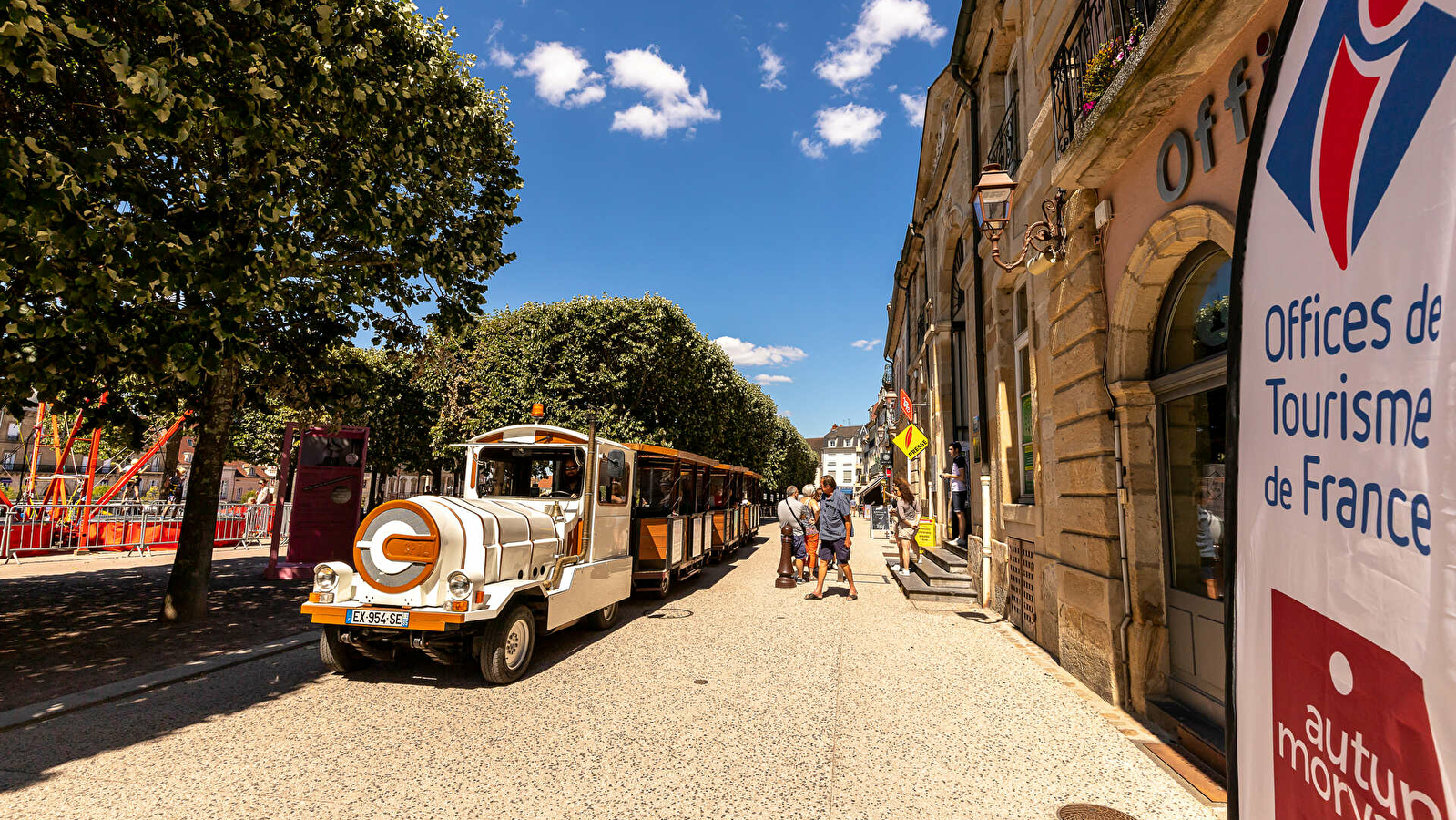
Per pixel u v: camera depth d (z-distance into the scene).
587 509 7.54
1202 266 4.46
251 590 10.40
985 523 9.34
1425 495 1.11
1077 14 5.82
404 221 6.76
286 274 6.32
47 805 3.40
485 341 24.05
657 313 23.83
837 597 10.46
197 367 5.39
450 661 5.77
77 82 5.44
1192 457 4.58
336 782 3.71
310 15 5.86
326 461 12.45
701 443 27.41
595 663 6.38
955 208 11.95
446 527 5.71
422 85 7.33
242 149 5.21
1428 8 1.15
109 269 4.52
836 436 140.00
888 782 3.77
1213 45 3.63
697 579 12.78
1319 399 1.36
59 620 7.88
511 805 3.45
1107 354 5.30
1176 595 4.74
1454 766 1.03
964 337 13.71
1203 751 3.97
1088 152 4.92
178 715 4.81
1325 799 1.30
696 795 3.58
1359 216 1.27
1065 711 5.00
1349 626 1.26
